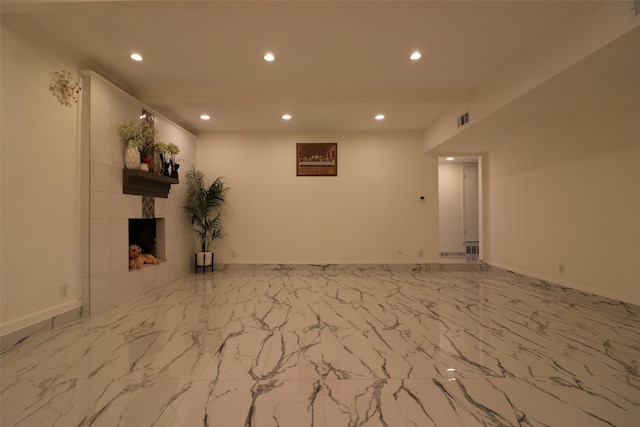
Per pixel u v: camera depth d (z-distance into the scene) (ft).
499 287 14.83
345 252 19.71
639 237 10.44
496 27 8.91
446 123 16.05
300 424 5.07
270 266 19.44
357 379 6.44
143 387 6.13
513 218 17.03
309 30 9.12
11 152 8.07
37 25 8.67
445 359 7.35
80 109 10.27
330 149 19.79
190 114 16.14
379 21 8.66
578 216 12.82
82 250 10.23
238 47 10.05
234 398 5.76
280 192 19.69
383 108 15.40
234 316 10.44
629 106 10.69
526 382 6.34
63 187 9.61
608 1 7.13
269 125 18.35
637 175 10.50
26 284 8.43
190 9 7.99
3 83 7.89
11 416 5.24
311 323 9.78
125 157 11.97
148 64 11.12
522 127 13.96
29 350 7.79
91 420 5.15
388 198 19.86
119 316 10.40
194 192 18.39
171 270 15.96
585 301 12.30
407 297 12.98
